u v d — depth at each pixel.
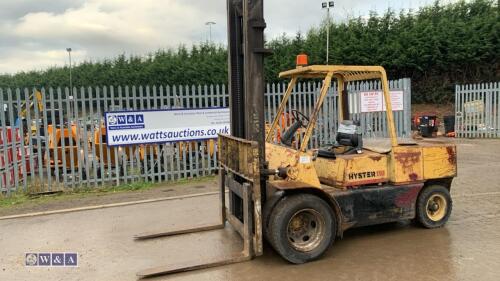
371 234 6.02
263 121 5.22
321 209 5.09
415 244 5.55
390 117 5.84
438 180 6.32
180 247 5.71
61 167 10.09
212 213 7.29
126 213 7.50
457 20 25.62
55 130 9.23
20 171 9.62
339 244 5.66
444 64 25.16
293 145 6.04
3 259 5.44
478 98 18.00
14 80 46.97
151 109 9.80
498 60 24.48
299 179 5.16
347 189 5.61
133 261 5.28
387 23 27.08
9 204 8.28
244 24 5.28
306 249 5.05
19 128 9.05
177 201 8.25
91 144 9.74
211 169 10.63
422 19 26.86
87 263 5.25
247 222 5.12
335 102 11.93
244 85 5.62
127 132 9.62
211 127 10.45
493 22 24.11
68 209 7.78
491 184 8.91
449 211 6.23
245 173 5.14
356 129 5.99
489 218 6.56
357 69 5.59
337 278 4.60
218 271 4.88
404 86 13.20
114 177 9.89
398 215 5.89
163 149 10.12
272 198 5.10
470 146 15.07
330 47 27.28
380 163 5.81
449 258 5.04
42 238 6.23
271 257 5.25
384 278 4.56
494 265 4.79
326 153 5.89
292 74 5.84
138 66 37.94
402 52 25.48
